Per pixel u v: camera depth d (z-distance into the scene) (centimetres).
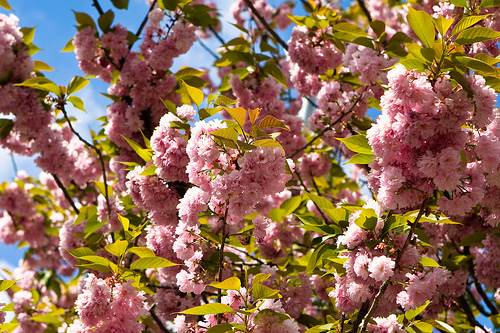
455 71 241
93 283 279
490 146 255
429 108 233
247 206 247
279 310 252
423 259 267
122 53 491
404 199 240
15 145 576
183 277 283
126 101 509
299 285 391
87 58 488
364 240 262
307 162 590
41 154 509
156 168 346
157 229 372
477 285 467
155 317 452
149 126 502
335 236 293
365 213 259
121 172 490
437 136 238
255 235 290
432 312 405
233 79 515
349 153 526
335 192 652
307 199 588
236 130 257
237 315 248
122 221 335
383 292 252
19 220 746
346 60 449
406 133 233
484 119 243
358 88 497
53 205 757
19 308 634
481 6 321
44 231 753
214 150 255
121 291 279
